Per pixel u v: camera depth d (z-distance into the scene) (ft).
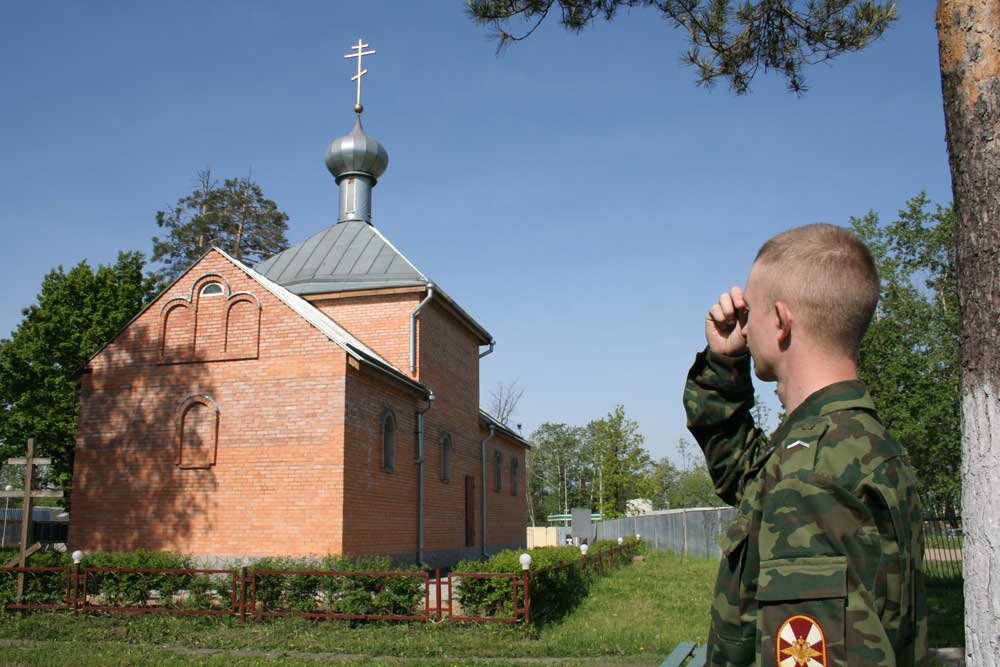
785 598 4.00
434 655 33.50
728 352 6.26
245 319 55.98
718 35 24.88
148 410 56.34
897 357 58.39
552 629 39.34
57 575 44.50
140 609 42.45
